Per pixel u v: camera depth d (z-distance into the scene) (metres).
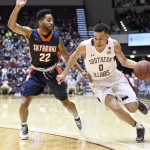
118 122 6.62
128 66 4.70
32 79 4.95
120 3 22.84
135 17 21.80
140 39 19.23
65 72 4.62
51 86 5.00
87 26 22.80
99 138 5.02
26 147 4.45
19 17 21.47
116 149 4.28
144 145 4.52
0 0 22.08
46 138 5.05
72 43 19.19
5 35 19.02
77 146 4.50
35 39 4.76
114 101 4.63
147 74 4.33
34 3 22.52
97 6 23.19
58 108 9.52
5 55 17.47
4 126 6.17
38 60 4.84
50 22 4.71
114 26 21.34
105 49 4.51
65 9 22.88
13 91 15.76
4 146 4.51
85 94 15.78
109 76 4.73
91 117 7.45
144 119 7.12
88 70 4.73
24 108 4.93
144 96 13.26
